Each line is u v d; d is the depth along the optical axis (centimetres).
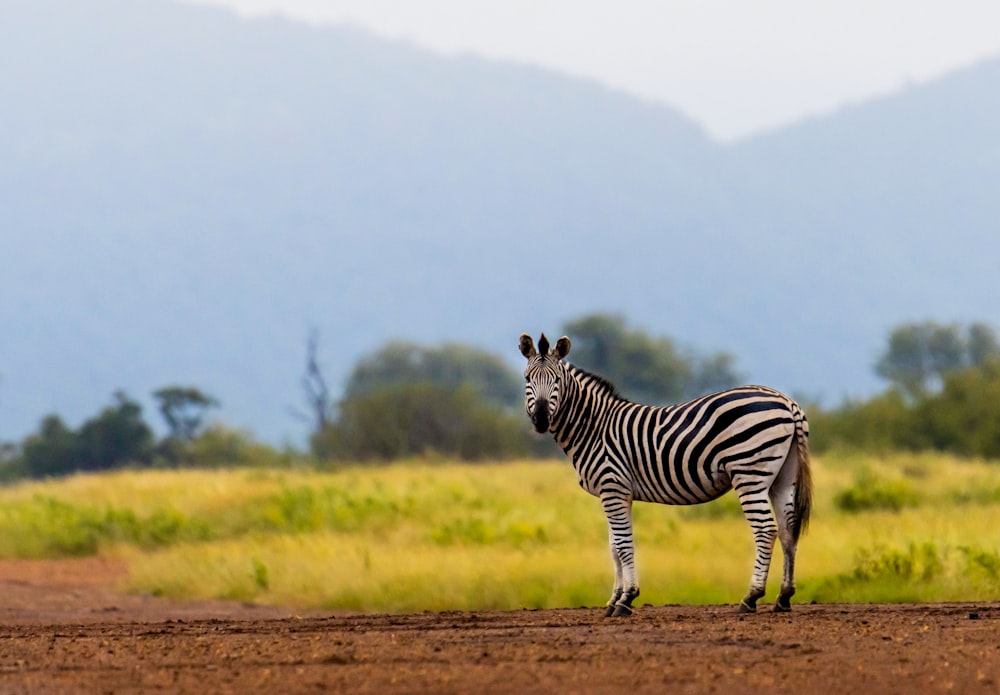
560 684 758
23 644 1007
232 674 819
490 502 2438
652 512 2180
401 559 1591
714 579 1441
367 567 1561
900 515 2056
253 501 2528
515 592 1418
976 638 918
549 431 1163
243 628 1104
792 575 1101
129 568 1886
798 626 997
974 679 762
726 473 1086
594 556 1575
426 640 956
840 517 2064
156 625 1172
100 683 799
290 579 1582
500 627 1048
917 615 1082
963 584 1337
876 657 837
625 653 863
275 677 802
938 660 823
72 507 2572
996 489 2512
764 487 1070
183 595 1612
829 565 1461
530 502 2450
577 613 1183
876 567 1391
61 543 2209
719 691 735
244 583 1608
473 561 1566
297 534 2041
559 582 1453
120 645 980
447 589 1443
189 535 2209
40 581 1812
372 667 832
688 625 1020
